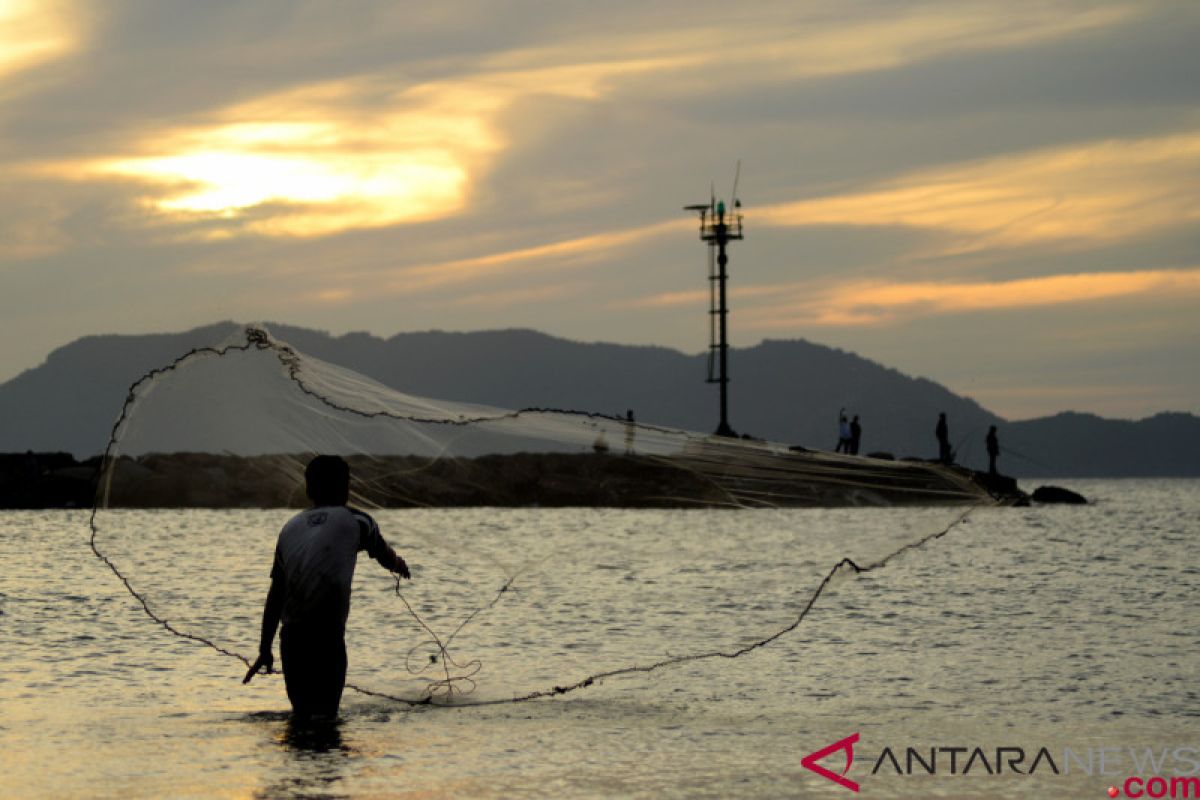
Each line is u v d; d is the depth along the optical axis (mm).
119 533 17469
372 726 13430
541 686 15680
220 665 16828
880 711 14477
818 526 16594
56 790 10727
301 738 12781
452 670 16547
